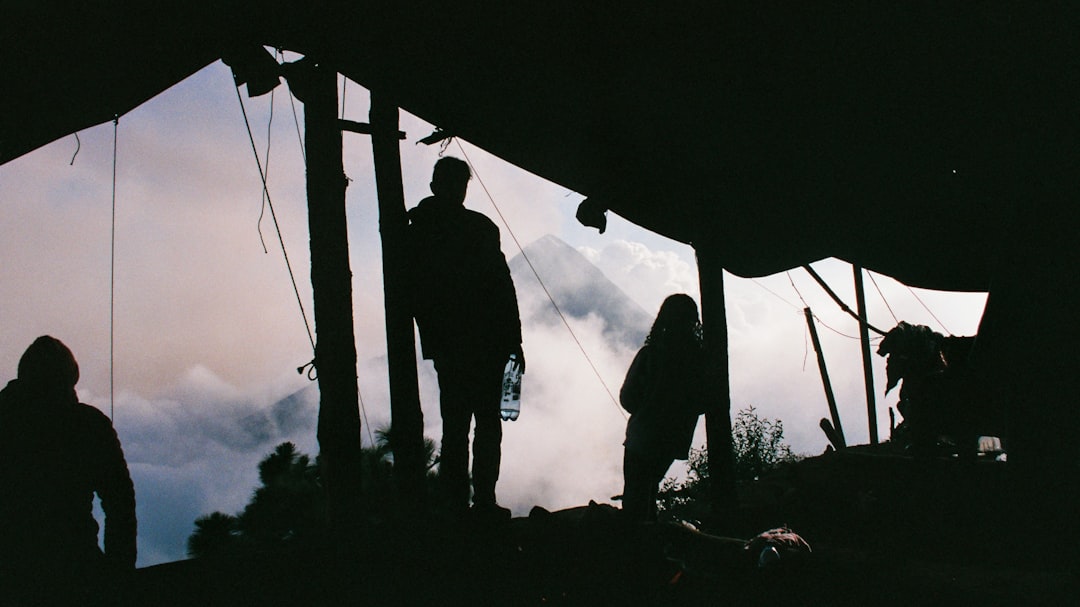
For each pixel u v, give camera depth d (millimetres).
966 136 5633
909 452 6789
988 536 4699
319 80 4945
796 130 6035
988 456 6355
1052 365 3766
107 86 4055
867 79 5363
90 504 3576
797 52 5191
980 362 4098
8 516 3328
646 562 4051
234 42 4371
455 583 3535
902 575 3986
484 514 4203
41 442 3430
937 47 4902
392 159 5238
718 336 7273
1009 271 3945
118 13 3744
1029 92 4312
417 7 4559
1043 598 3523
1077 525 3775
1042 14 4301
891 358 6945
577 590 3658
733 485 6910
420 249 4398
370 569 3604
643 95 5609
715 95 5641
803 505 6352
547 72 5301
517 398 4531
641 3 4871
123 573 3443
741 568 3838
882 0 4688
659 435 5109
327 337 4859
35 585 3238
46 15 3561
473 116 5539
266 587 3324
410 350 4977
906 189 6734
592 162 6305
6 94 3760
